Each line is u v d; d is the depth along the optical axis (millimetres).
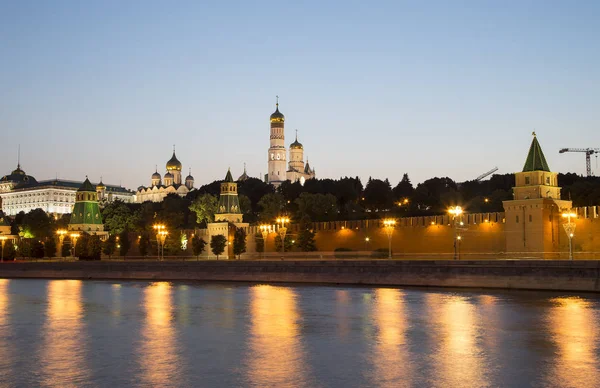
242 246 159250
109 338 53125
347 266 101562
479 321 57844
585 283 77000
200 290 96438
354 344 48844
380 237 135875
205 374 40125
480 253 115125
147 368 41938
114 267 133000
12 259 188000
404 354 44969
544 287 80312
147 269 128375
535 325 55094
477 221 118250
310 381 38125
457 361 42469
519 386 36375
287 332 54719
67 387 37625
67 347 49312
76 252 177000
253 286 102500
